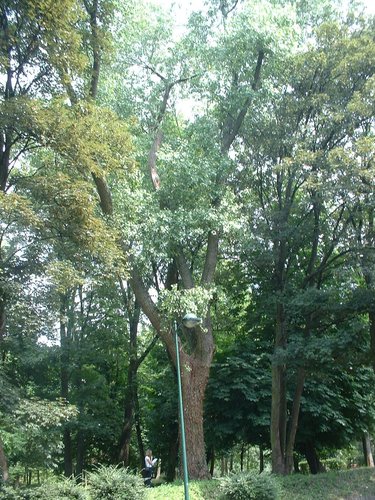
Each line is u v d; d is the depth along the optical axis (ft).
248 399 71.97
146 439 97.50
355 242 57.77
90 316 82.53
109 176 61.21
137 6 64.44
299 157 58.23
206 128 64.49
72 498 39.42
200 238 63.67
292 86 66.44
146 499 42.37
